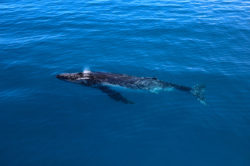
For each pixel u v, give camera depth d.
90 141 13.78
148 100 16.83
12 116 15.46
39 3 35.12
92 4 34.56
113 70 20.22
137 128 14.61
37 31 26.88
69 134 14.21
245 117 15.23
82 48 23.47
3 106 16.22
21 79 19.02
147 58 21.84
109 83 18.34
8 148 13.29
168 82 17.86
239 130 14.33
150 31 26.69
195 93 17.25
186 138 13.92
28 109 16.03
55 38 25.31
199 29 26.94
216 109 15.88
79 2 35.44
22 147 13.38
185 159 12.78
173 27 27.45
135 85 17.81
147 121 15.10
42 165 12.38
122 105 16.34
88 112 15.80
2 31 26.77
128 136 14.09
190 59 21.64
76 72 19.84
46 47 23.61
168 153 13.10
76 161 12.64
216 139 13.83
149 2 35.22
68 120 15.20
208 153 13.05
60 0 36.31
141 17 30.19
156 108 16.09
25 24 28.47
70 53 22.66
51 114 15.65
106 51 23.00
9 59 21.53
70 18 30.06
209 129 14.45
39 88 18.02
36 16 30.70
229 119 15.10
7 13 31.45
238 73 19.47
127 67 20.58
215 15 30.39
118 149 13.34
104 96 17.22
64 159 12.73
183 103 16.44
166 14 30.97
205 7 33.06
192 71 19.92
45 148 13.33
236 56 21.89
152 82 17.80
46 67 20.56
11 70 20.03
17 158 12.73
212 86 18.08
